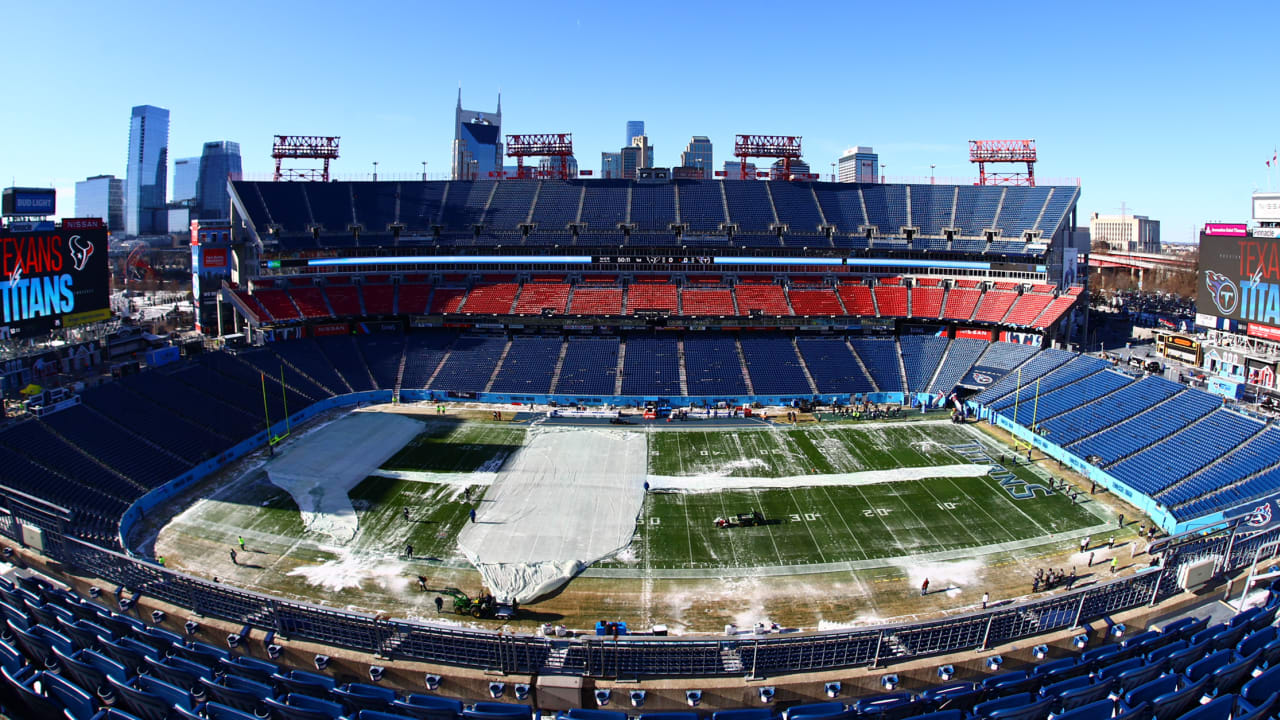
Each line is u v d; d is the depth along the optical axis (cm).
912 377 9081
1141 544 5178
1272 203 7231
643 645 3722
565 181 11375
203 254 11106
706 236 10506
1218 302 7481
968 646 3903
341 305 9894
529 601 4538
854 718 3269
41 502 4647
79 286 7356
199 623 4081
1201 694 3344
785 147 11519
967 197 10825
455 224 10650
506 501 5997
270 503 5925
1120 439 6656
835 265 10469
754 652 3688
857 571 4878
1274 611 4003
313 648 3909
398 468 6712
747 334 10038
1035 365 8556
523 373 9238
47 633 3759
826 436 7631
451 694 3744
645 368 9281
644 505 5934
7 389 6956
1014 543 5234
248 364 8575
